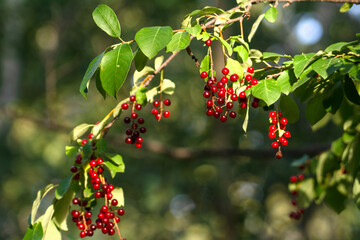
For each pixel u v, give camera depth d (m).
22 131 9.95
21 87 8.78
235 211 7.77
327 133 6.93
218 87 2.03
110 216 2.23
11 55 8.42
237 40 2.08
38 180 10.62
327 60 1.97
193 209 8.78
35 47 8.51
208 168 8.41
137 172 8.66
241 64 2.12
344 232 9.86
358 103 2.29
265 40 10.23
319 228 10.02
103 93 2.21
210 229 8.57
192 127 8.33
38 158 10.38
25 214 11.34
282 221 8.60
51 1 7.83
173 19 8.17
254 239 8.18
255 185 8.17
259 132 7.43
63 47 8.12
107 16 2.09
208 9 2.13
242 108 2.18
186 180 8.39
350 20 9.64
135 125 2.34
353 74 1.88
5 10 7.97
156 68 2.40
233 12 2.18
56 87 8.27
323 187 3.41
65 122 8.10
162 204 8.70
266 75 2.20
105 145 2.21
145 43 1.91
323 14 10.04
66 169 9.89
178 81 8.45
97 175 2.26
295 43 10.63
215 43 6.73
